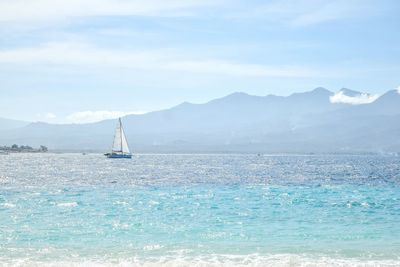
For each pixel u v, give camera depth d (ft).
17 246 96.63
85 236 107.45
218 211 150.51
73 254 89.76
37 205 163.02
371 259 85.71
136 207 159.53
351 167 541.34
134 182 281.74
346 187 247.09
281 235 109.50
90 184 266.16
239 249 94.53
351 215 141.90
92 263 82.07
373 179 316.81
